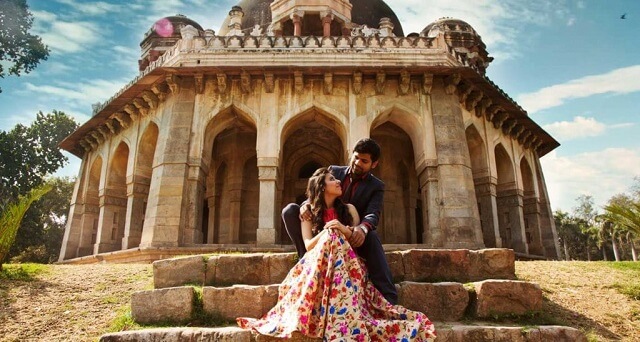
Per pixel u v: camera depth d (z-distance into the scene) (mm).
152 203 12695
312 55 14367
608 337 4480
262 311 4027
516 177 16594
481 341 3523
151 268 7270
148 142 15320
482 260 4879
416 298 4090
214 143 17297
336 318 2928
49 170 27656
